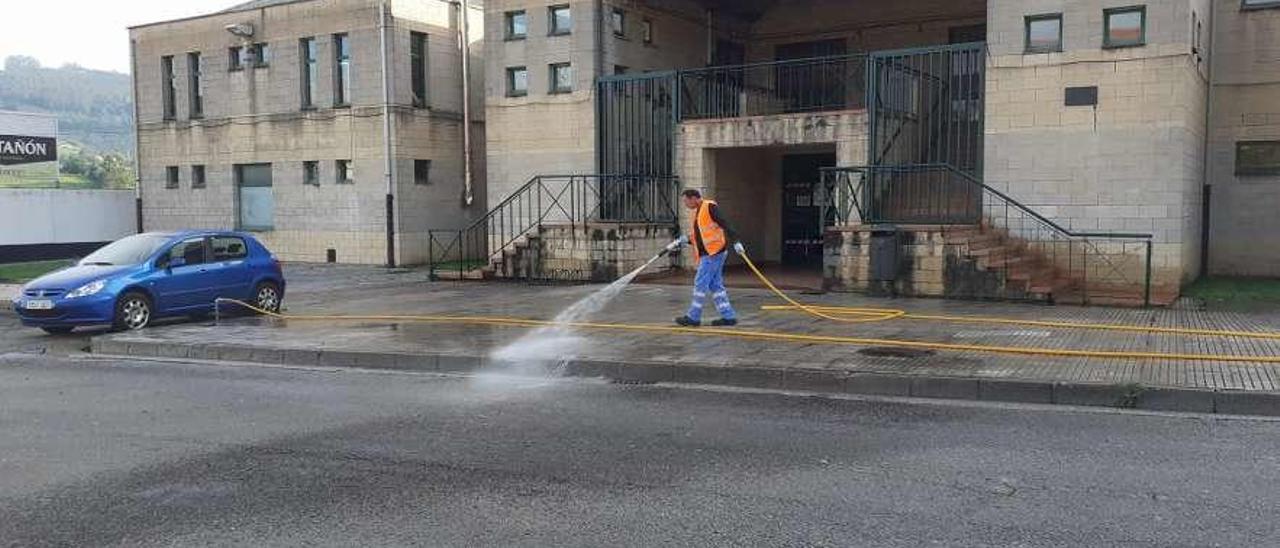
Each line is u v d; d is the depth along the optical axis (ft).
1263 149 60.08
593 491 18.26
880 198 55.62
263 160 88.22
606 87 67.21
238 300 47.91
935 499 17.43
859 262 48.96
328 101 83.92
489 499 17.87
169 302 45.14
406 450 21.53
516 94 71.56
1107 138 50.60
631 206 66.44
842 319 39.68
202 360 36.45
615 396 27.63
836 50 75.46
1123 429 22.66
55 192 100.01
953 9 69.77
